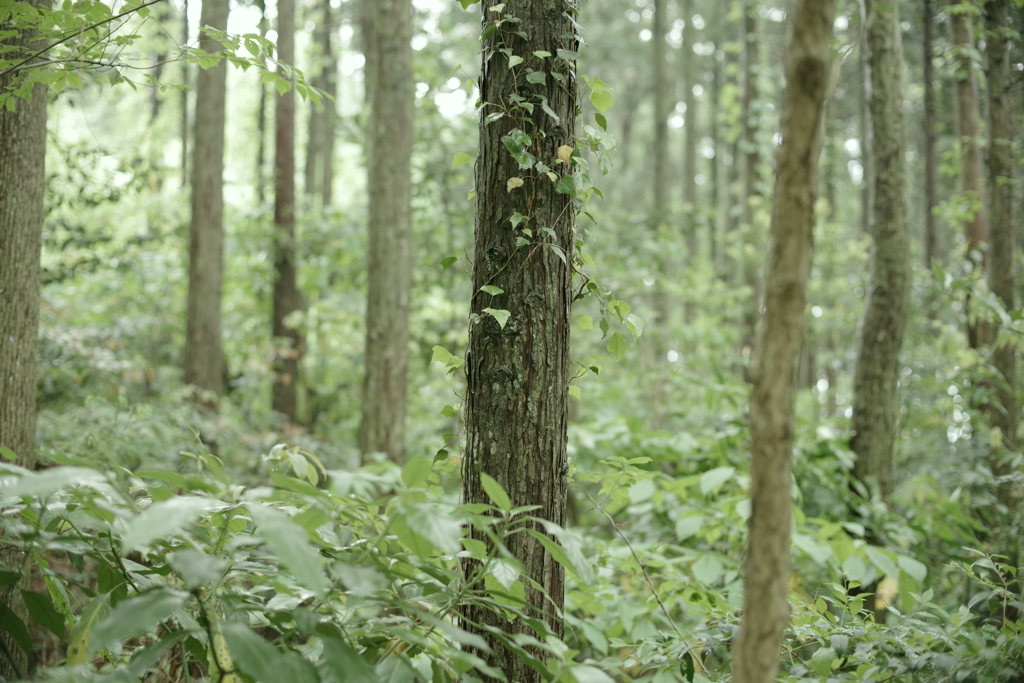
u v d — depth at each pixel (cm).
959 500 454
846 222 1694
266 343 880
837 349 1120
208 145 754
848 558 358
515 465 215
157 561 188
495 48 225
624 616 331
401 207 633
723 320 1180
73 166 611
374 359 628
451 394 841
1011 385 449
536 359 217
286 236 891
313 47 1160
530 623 182
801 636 249
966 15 496
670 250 923
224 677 160
